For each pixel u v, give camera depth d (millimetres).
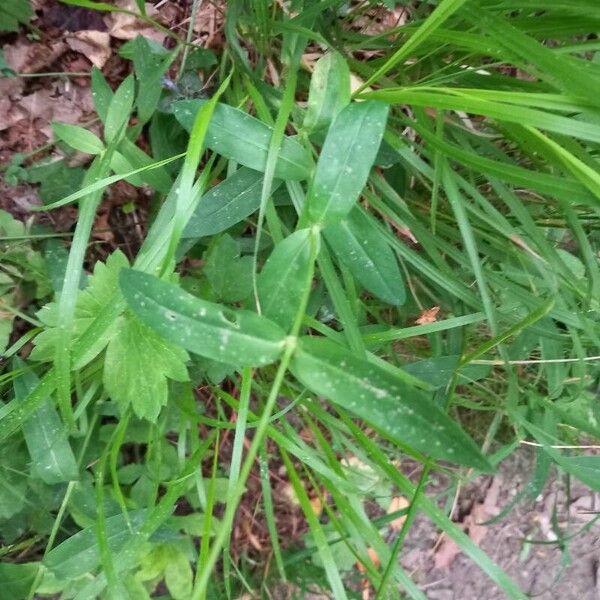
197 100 280
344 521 355
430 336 371
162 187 333
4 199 369
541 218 369
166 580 385
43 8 367
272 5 337
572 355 401
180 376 288
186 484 337
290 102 275
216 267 316
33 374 327
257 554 468
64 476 326
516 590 283
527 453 520
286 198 328
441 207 363
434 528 515
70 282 277
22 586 356
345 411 379
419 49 319
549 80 246
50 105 376
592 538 537
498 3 265
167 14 384
